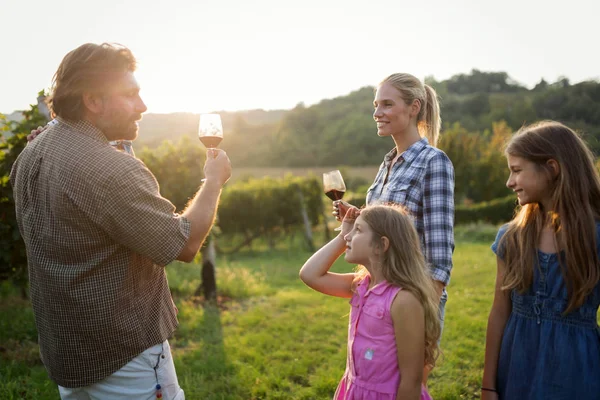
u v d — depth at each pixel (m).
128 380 2.00
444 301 2.60
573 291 1.86
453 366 4.43
